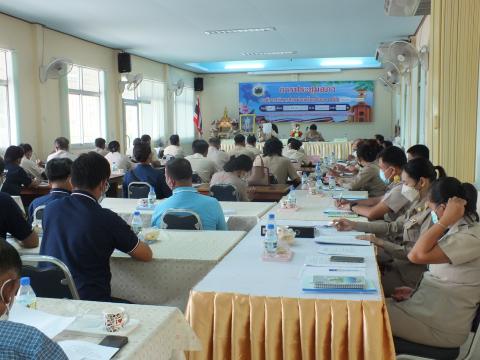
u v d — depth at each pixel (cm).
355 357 165
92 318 144
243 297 174
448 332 194
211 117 1552
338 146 1191
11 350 86
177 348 151
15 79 745
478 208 294
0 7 687
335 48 1112
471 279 193
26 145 669
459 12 414
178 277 236
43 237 217
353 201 366
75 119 924
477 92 416
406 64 752
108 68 1026
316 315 167
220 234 279
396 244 270
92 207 215
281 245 233
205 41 984
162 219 298
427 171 275
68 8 697
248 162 453
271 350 171
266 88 1504
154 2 673
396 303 207
